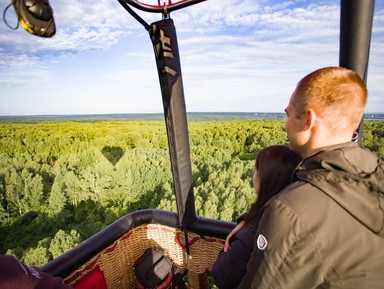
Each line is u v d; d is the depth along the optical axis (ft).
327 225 2.86
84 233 124.06
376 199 2.81
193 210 6.89
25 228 138.62
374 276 2.90
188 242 7.14
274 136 197.88
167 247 7.64
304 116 3.53
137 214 7.44
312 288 2.98
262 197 4.40
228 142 212.02
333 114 3.32
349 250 2.85
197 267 7.42
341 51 4.53
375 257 2.87
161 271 6.93
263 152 4.56
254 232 4.32
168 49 5.74
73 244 95.09
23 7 2.75
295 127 3.71
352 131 3.48
